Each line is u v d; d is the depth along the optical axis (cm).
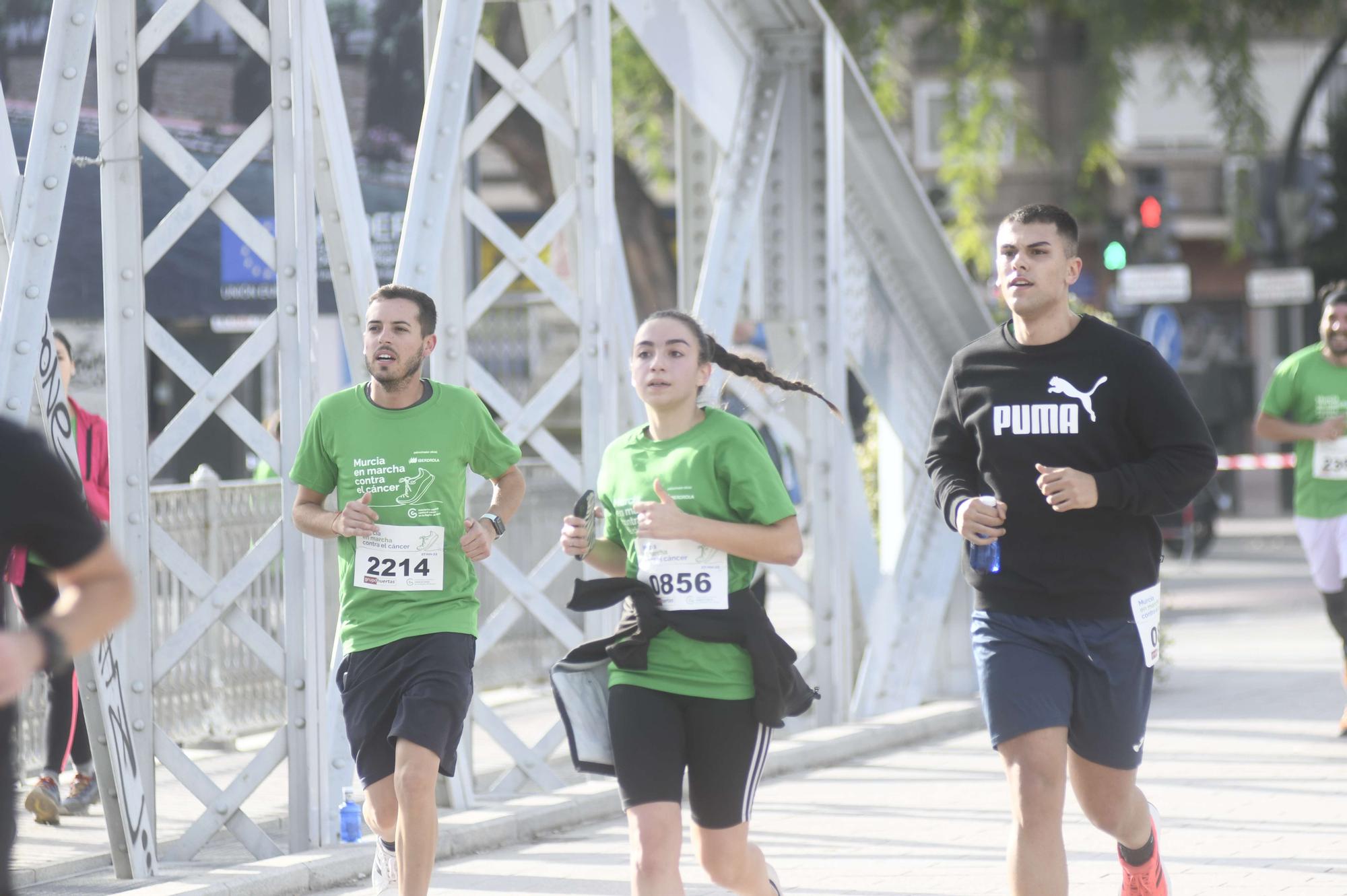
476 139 2897
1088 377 1759
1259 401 14100
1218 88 8194
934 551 4025
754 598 1731
